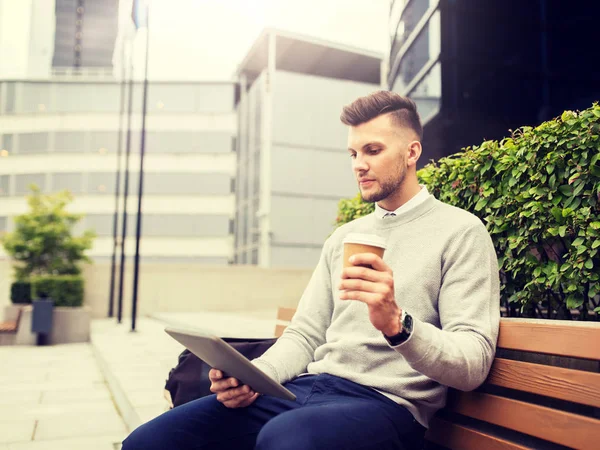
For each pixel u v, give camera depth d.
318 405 1.55
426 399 1.63
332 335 1.83
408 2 11.55
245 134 32.47
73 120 36.38
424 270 1.68
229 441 1.69
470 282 1.61
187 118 35.25
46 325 10.34
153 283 18.20
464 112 9.50
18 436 3.74
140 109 35.78
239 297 18.72
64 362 8.01
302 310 2.03
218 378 1.66
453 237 1.68
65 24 66.12
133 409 3.89
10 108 36.81
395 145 1.76
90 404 4.91
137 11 11.61
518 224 2.41
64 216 15.44
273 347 1.95
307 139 27.81
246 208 31.16
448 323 1.59
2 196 36.28
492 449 1.55
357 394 1.63
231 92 35.47
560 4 9.70
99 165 35.94
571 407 1.47
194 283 18.47
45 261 15.02
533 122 9.59
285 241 26.98
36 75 64.62
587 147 2.12
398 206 1.82
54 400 5.09
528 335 1.49
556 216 2.21
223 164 34.94
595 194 2.10
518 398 1.61
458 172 2.76
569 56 9.55
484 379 1.56
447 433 1.75
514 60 9.67
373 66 29.44
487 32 9.73
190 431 1.67
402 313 1.39
